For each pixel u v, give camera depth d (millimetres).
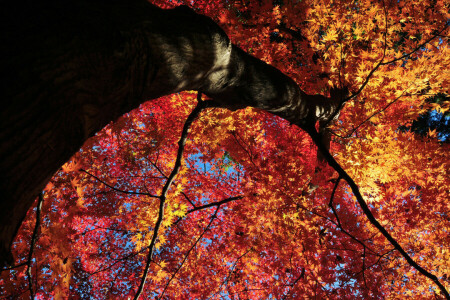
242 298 6012
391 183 4859
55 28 942
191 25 1586
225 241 5844
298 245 4293
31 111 834
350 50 3834
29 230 2580
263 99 2443
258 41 4164
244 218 4582
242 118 4539
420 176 4504
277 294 5035
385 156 3756
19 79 815
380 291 4320
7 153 788
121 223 6770
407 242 4688
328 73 3693
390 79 3898
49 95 876
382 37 3789
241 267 5941
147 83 1375
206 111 4410
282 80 2508
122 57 1117
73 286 5730
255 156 4551
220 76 2012
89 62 999
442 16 3557
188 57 1528
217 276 6164
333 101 3697
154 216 4477
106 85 1106
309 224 4012
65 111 945
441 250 4570
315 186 4094
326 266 4234
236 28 3969
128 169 5953
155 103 4914
